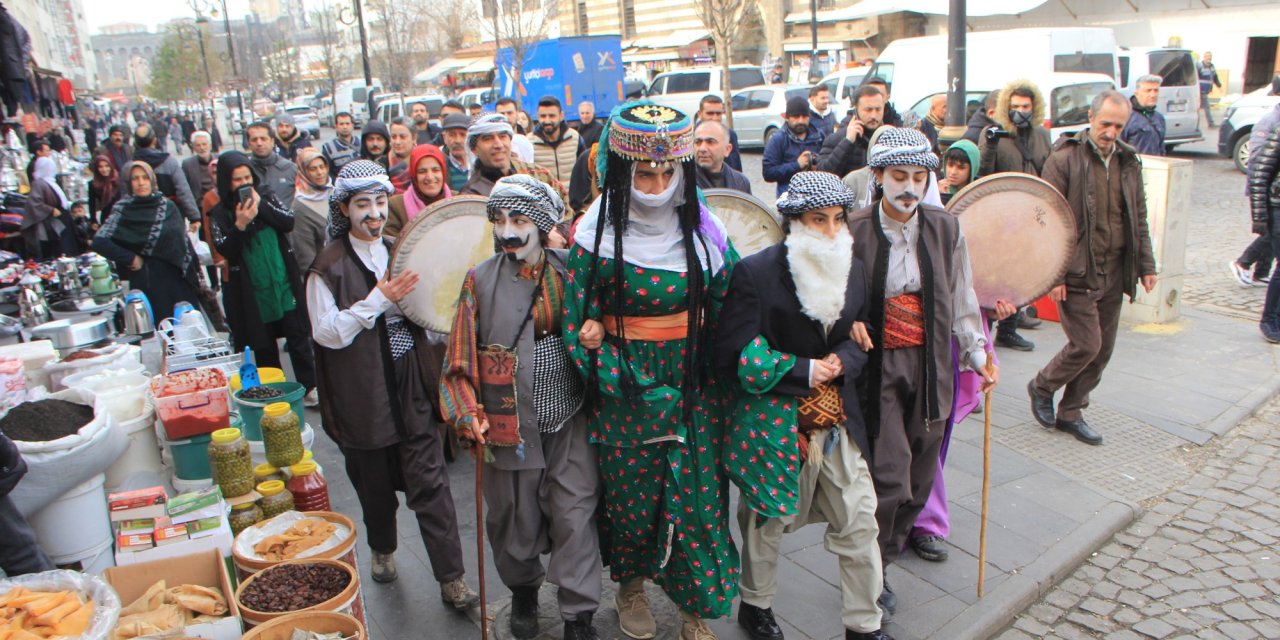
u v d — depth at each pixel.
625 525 3.46
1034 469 5.26
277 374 4.82
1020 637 3.88
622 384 3.27
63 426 3.31
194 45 60.16
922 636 3.74
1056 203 4.28
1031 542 4.47
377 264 3.78
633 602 3.72
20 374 3.90
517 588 3.63
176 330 5.39
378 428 3.68
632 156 3.08
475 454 3.47
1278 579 4.23
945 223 3.64
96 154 10.22
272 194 6.12
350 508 4.89
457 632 3.75
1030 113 6.89
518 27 26.20
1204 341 7.49
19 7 34.56
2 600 2.66
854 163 6.63
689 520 3.35
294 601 2.98
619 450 3.36
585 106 11.20
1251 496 5.02
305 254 6.55
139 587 3.15
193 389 3.96
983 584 4.10
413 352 3.80
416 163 5.19
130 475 3.85
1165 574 4.31
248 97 48.25
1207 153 17.88
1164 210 7.70
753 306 3.26
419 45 43.38
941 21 30.45
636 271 3.20
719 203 4.20
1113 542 4.61
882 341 3.55
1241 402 6.23
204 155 11.56
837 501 3.40
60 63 52.91
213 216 6.04
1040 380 5.77
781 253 3.28
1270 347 7.32
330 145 11.70
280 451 3.79
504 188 3.31
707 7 21.86
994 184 4.30
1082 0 27.44
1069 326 5.47
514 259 3.38
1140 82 9.63
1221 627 3.89
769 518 3.47
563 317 3.34
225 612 3.02
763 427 3.30
